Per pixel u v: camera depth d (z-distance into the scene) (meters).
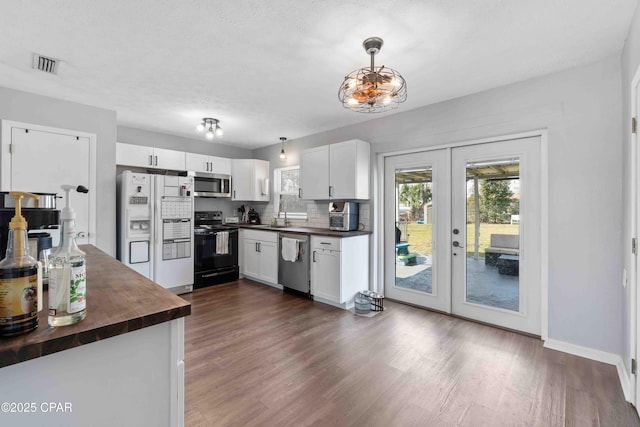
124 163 3.96
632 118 1.80
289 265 3.97
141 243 3.67
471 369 2.12
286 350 2.38
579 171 2.33
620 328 2.16
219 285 4.37
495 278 2.92
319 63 2.34
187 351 2.36
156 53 2.20
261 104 3.25
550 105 2.46
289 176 5.11
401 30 1.90
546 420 1.62
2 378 0.67
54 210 1.14
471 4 1.66
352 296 3.52
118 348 0.82
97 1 1.64
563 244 2.40
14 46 2.11
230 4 1.67
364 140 3.84
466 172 3.09
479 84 2.70
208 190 4.82
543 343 2.52
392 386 1.91
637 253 1.72
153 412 0.88
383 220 3.77
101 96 3.04
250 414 1.65
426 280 3.41
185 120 3.86
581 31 1.90
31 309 0.72
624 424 1.59
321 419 1.61
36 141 2.97
